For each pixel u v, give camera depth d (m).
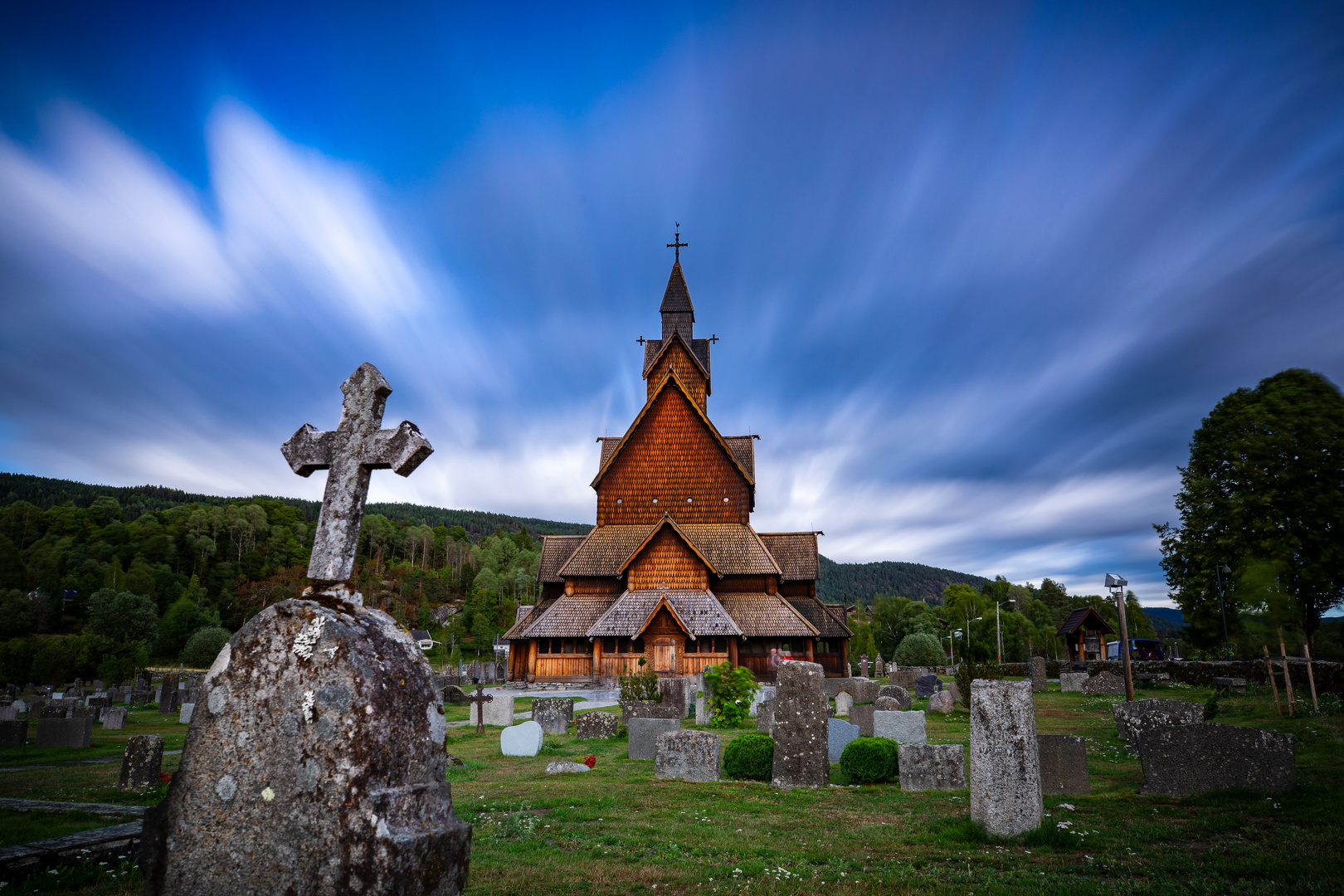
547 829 9.73
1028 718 9.07
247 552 168.88
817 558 54.12
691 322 64.56
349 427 6.26
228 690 4.82
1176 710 15.44
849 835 9.29
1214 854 8.05
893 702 22.72
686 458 56.00
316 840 4.34
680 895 7.03
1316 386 33.59
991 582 143.25
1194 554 38.06
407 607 123.25
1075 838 8.61
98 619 96.00
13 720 22.31
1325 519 32.19
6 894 7.24
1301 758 13.11
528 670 50.03
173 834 4.73
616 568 51.25
